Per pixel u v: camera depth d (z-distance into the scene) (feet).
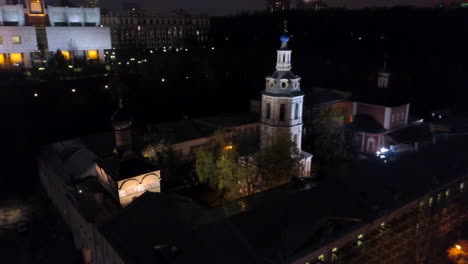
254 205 117.29
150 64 355.97
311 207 103.86
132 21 613.11
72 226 153.38
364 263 109.19
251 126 254.88
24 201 194.59
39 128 269.03
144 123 302.45
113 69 382.63
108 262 102.22
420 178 131.75
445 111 331.77
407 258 123.85
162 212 97.09
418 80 388.57
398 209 115.34
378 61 424.87
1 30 381.40
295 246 91.50
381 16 470.39
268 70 412.36
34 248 149.79
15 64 386.73
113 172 113.29
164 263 79.97
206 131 238.89
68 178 163.32
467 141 173.47
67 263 138.10
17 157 239.91
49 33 414.00
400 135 260.21
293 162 154.92
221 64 410.31
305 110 245.65
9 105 282.15
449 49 405.39
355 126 257.75
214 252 83.66
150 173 115.85
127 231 94.07
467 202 147.23
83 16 444.96
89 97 314.14
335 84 399.85
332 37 492.13
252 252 86.74
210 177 176.35
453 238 145.07
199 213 105.70
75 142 205.57
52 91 311.27
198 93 355.97
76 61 407.44
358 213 107.45
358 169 134.21
